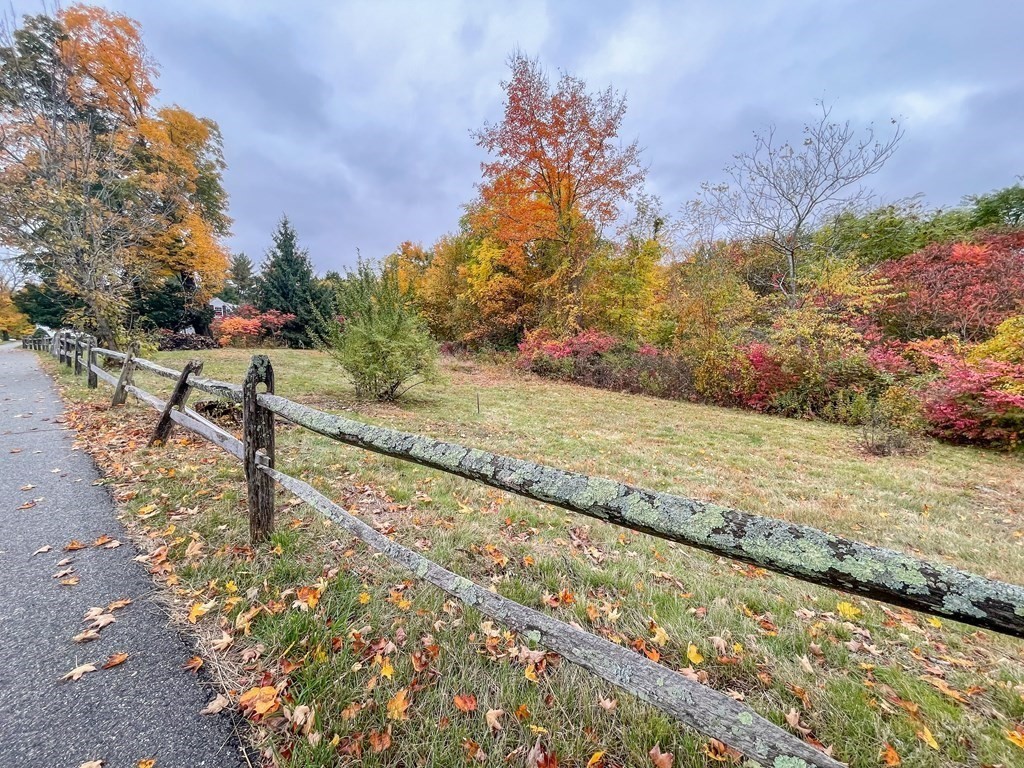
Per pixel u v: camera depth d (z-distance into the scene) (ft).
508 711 4.22
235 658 4.62
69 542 6.93
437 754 3.69
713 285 36.06
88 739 3.66
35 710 3.90
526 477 3.31
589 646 3.07
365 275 24.52
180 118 43.98
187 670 4.43
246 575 6.12
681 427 23.21
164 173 37.52
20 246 28.53
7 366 31.91
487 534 8.48
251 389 6.65
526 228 48.06
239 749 3.65
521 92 44.11
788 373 29.71
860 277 32.09
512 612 3.50
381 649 4.90
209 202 52.65
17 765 3.40
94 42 34.01
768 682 4.98
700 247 40.42
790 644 5.80
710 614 6.31
